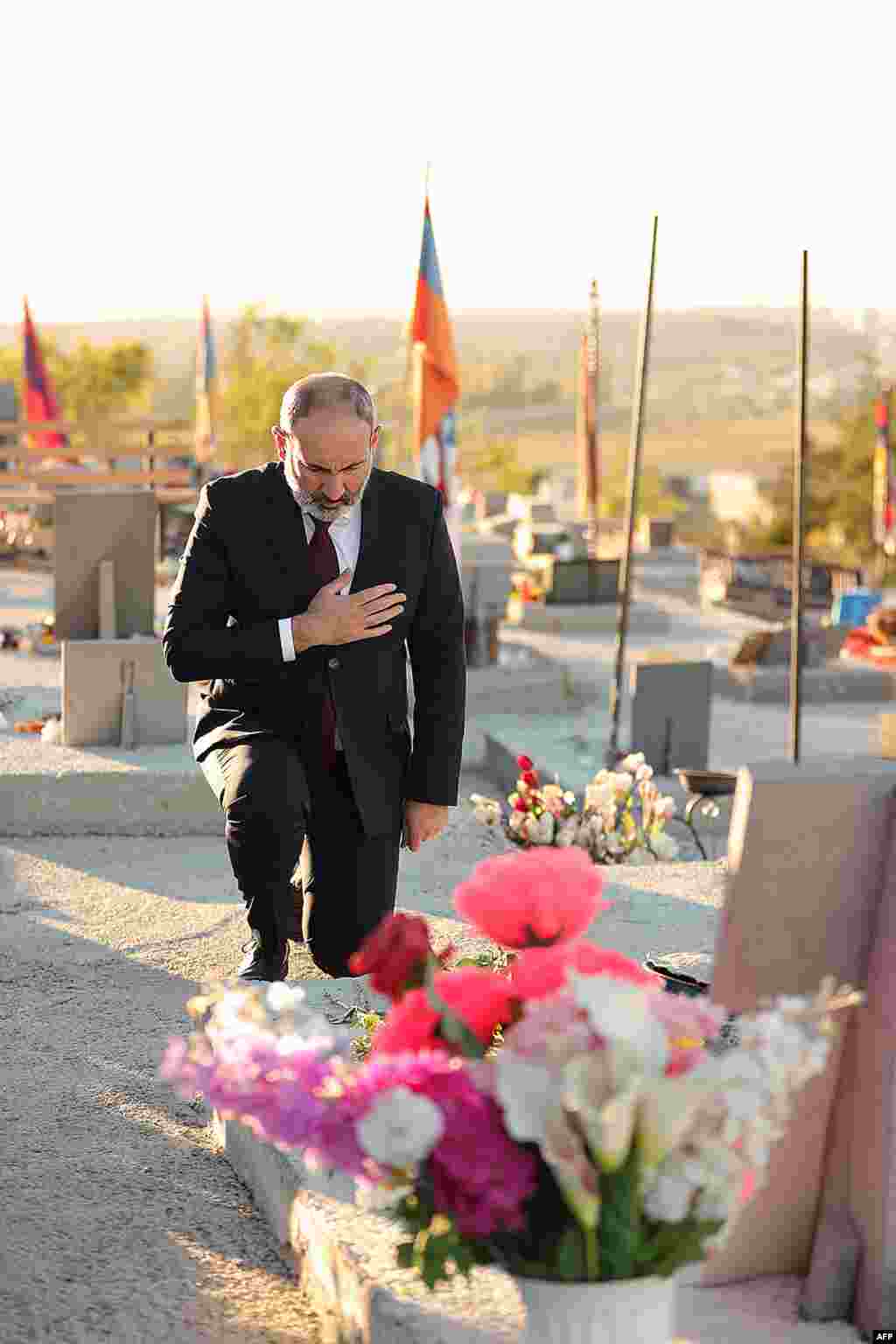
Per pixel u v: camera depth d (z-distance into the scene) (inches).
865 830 92.7
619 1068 73.3
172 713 306.0
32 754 295.1
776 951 93.0
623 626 378.3
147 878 250.2
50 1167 138.0
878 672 599.5
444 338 437.7
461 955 185.0
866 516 2640.3
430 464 439.2
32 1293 114.6
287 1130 79.9
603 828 261.9
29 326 901.8
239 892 239.8
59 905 232.1
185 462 813.9
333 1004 161.5
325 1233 111.1
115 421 705.6
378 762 159.6
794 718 316.8
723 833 322.3
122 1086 158.2
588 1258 77.8
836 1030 93.6
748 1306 99.0
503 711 480.1
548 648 649.6
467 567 634.8
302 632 151.1
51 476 684.7
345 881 161.9
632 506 374.9
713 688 604.7
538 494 3038.9
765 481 4343.0
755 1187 88.0
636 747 394.3
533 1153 78.0
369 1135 75.1
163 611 523.8
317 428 149.5
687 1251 78.5
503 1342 94.7
